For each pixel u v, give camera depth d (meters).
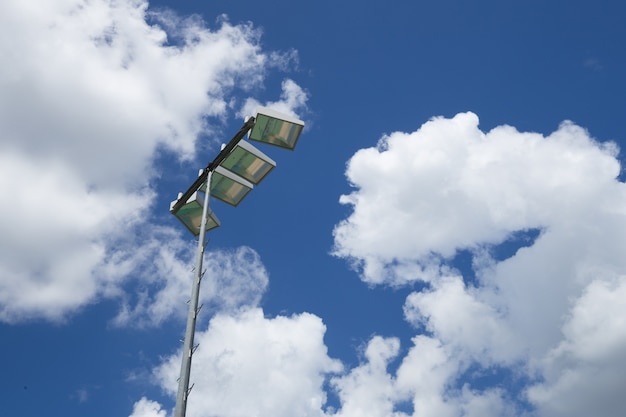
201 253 13.59
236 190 15.83
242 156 15.16
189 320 12.27
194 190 15.30
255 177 15.80
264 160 15.38
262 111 14.53
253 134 15.01
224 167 15.38
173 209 15.52
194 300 12.61
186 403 11.20
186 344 11.86
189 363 11.67
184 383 11.36
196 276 13.07
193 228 15.95
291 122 14.81
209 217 15.56
